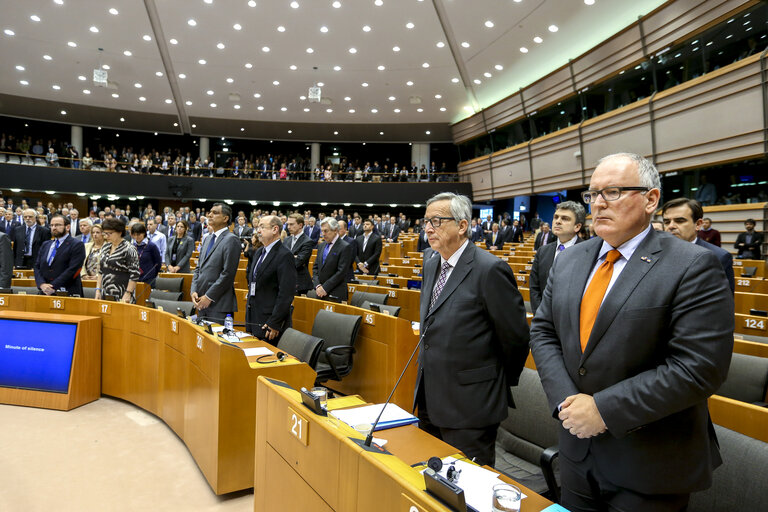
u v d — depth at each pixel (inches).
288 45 550.9
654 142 471.5
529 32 493.4
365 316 151.7
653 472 47.8
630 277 50.4
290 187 834.2
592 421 46.9
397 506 44.3
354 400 79.4
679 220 108.6
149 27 518.3
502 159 725.3
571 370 53.9
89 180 741.3
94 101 716.7
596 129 542.0
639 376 46.4
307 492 61.5
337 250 198.5
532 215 783.7
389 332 140.8
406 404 139.2
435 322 79.4
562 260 60.8
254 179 824.9
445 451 60.3
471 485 49.1
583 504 53.3
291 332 132.8
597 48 502.3
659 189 52.2
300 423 63.6
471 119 762.8
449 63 587.5
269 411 74.0
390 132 837.2
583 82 538.9
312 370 109.0
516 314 77.4
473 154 815.7
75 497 99.2
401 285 265.3
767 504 59.1
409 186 837.2
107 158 787.4
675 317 46.8
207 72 625.0
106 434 131.3
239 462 101.0
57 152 828.6
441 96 693.9
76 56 579.5
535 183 663.1
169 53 574.9
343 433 56.1
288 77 639.1
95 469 111.4
